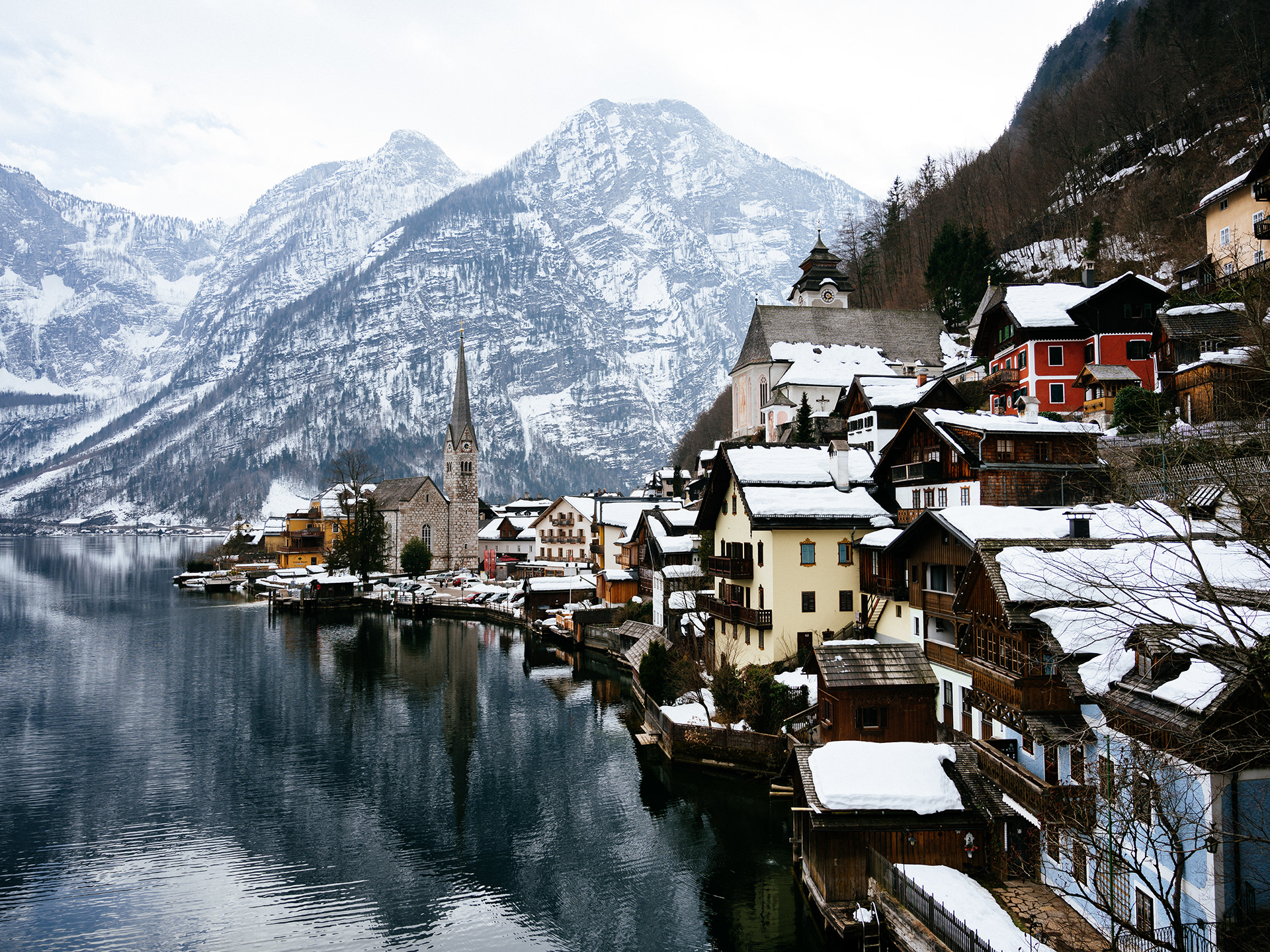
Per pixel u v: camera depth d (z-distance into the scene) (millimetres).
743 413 113562
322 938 31672
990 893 26984
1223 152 97812
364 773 49188
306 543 173125
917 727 36219
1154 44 130625
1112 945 21031
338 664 80125
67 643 91625
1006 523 35219
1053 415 53781
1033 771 29734
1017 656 28094
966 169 168000
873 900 28531
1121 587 21531
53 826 41906
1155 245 94500
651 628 74688
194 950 30859
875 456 58219
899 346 109250
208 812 43625
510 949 30812
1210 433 31734
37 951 30812
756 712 46125
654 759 50062
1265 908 19891
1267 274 47062
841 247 194375
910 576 42344
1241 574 25078
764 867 35875
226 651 87312
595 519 115750
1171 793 19750
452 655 84938
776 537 48688
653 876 35844
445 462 171375
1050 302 66062
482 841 39875
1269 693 17484
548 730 57094
